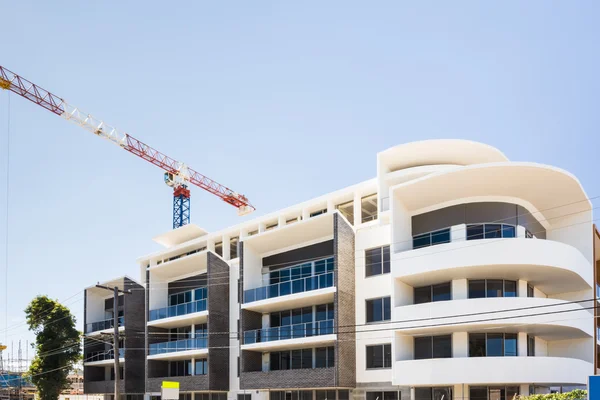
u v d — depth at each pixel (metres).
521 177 32.88
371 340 36.59
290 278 42.56
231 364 45.28
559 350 37.06
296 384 37.72
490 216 34.34
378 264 37.53
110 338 57.41
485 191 34.38
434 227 35.75
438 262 32.50
